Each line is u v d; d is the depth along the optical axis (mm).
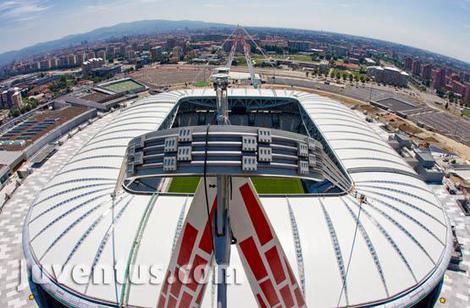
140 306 38375
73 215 49719
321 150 25906
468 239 67812
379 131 126125
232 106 116312
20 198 81125
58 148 109500
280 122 116562
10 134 113438
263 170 22547
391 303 39875
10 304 51312
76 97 159000
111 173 59156
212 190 24781
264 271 26891
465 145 125250
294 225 45406
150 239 43531
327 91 193000
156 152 23781
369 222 47625
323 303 38438
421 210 53312
